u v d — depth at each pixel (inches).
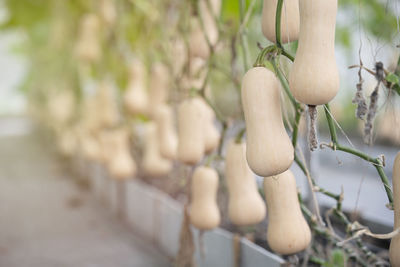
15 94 324.2
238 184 71.2
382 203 108.5
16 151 304.5
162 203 110.5
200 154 78.1
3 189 195.2
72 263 110.7
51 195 180.4
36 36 238.7
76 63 180.2
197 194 78.3
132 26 130.0
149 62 118.6
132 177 140.0
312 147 53.0
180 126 78.5
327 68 51.4
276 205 62.2
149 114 106.7
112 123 139.7
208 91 94.1
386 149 118.0
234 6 92.7
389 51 70.0
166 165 113.7
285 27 56.6
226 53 98.5
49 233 134.5
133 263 108.0
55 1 166.4
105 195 159.2
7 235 134.6
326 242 84.5
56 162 251.1
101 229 135.2
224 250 84.4
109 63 145.4
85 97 194.2
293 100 60.5
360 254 75.0
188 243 83.9
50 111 261.4
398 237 53.3
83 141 179.0
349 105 110.9
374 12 90.2
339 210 65.2
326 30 51.5
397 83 54.6
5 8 176.2
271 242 62.7
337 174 140.3
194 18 85.0
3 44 328.2
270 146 54.2
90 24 129.0
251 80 54.9
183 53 100.6
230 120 80.0
